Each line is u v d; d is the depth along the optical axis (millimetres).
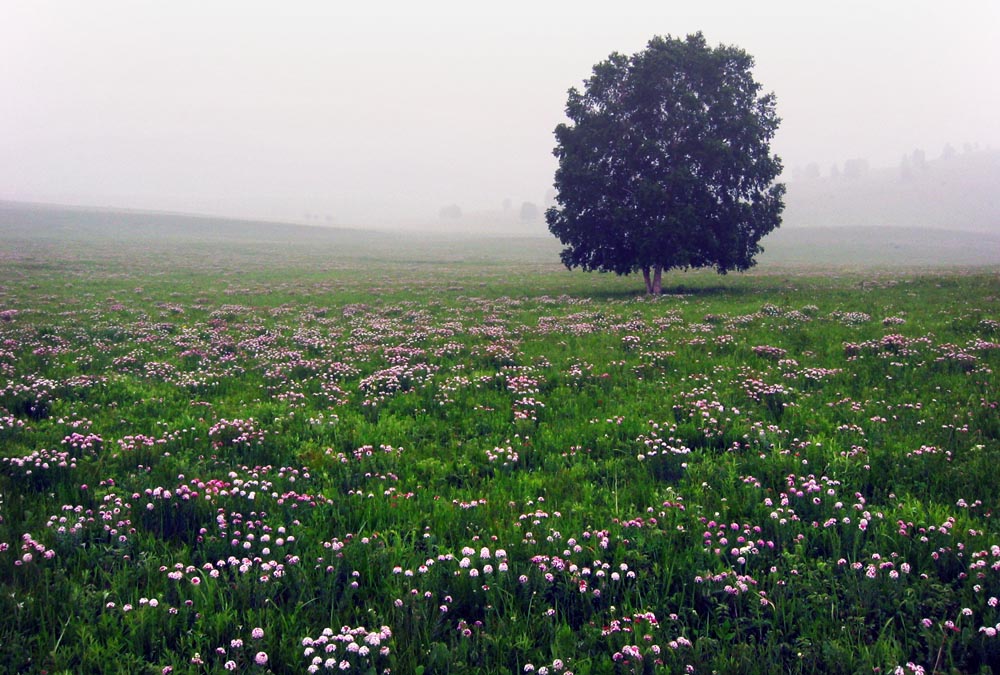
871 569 5562
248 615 5152
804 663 4664
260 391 13383
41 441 9352
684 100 29297
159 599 5383
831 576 5758
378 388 13477
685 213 28812
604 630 4957
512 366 15367
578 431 10266
